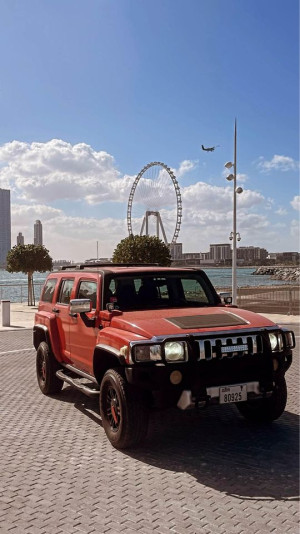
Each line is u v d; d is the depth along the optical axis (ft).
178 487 14.24
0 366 33.91
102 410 18.31
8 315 59.93
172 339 16.14
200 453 16.92
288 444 17.56
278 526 11.89
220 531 11.70
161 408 16.51
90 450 17.63
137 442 17.15
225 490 13.94
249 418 20.33
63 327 23.62
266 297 79.30
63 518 12.53
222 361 16.62
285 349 17.65
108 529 11.93
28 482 14.87
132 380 16.12
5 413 22.54
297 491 13.78
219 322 17.63
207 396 16.24
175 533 11.66
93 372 19.34
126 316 18.42
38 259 92.79
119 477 15.08
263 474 14.94
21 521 12.41
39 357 26.40
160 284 20.85
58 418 21.74
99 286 20.06
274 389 17.51
